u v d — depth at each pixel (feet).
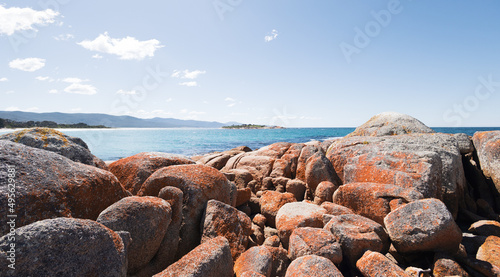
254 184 30.48
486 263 13.50
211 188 17.57
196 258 11.29
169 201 14.89
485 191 25.66
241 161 35.63
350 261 14.47
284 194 22.71
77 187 12.75
